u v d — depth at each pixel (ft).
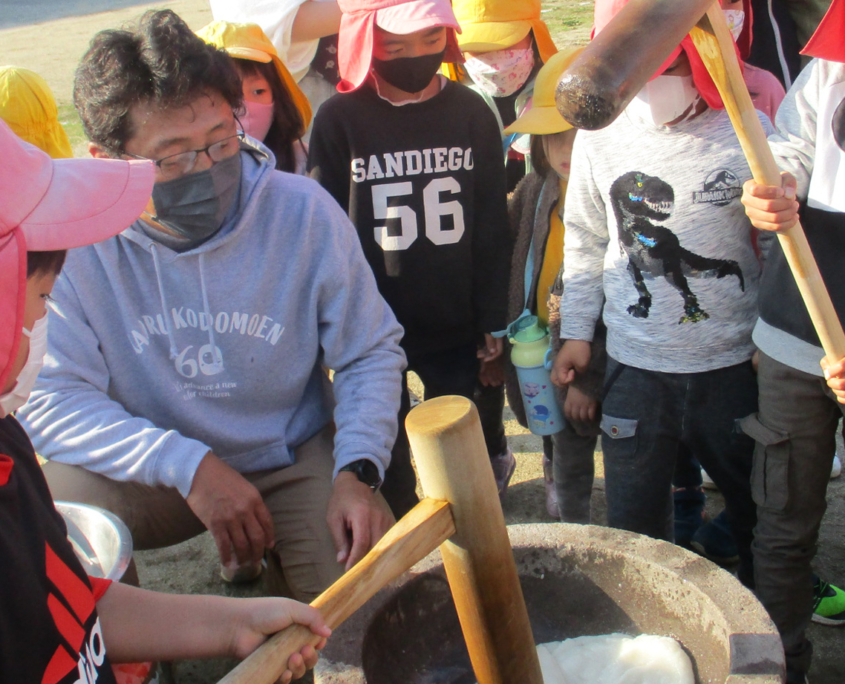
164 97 5.53
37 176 3.55
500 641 4.17
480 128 8.11
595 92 3.14
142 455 6.02
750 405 6.62
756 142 4.45
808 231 5.86
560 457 8.13
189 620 4.13
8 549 3.29
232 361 6.39
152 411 6.51
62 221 3.55
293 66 11.19
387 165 7.95
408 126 7.91
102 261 6.10
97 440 6.10
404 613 4.99
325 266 6.43
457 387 8.61
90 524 5.48
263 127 8.98
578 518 8.32
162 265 6.14
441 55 7.84
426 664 5.12
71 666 3.52
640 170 6.46
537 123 7.48
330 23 11.00
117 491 6.43
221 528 5.99
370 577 3.71
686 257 6.42
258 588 8.38
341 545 5.99
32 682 3.33
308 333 6.57
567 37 27.27
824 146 5.65
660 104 6.13
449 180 8.00
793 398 5.96
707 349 6.55
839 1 5.24
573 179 7.04
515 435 10.84
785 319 5.92
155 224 6.08
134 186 3.86
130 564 5.29
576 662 4.89
